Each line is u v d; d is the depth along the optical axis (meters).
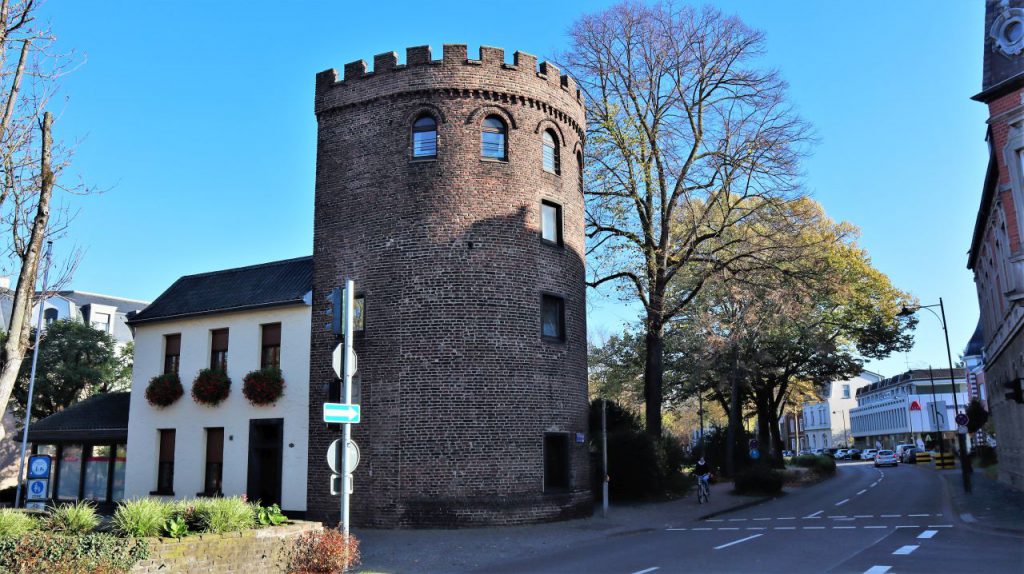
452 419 20.67
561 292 23.12
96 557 9.71
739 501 28.94
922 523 19.75
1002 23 21.36
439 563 14.73
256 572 11.55
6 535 9.76
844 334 47.56
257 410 23.12
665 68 30.36
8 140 11.96
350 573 13.10
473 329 21.20
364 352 21.53
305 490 21.84
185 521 11.50
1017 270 20.16
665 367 45.72
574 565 13.95
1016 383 20.53
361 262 22.12
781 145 29.30
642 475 29.17
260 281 24.89
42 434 26.80
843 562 13.10
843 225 46.41
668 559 14.30
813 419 135.25
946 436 95.12
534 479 21.17
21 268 11.52
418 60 22.39
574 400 23.02
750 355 44.31
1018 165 20.36
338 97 23.34
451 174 21.88
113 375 38.56
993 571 11.67
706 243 35.41
